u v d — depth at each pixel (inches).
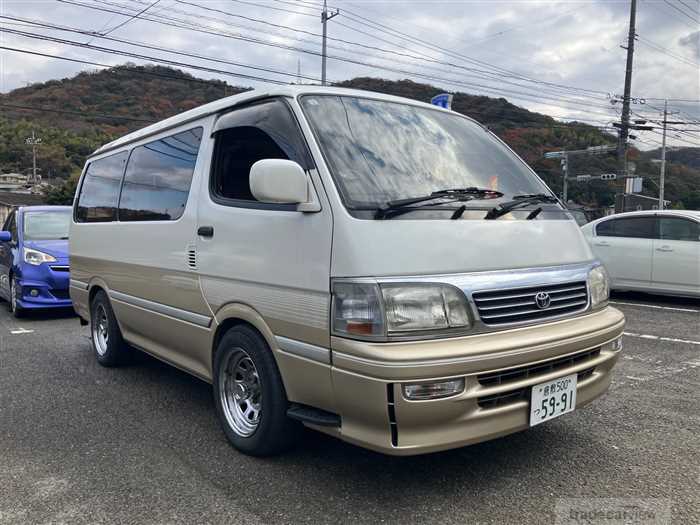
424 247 104.2
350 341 99.1
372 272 98.7
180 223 148.5
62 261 311.6
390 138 127.3
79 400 173.8
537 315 111.8
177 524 102.4
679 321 298.4
